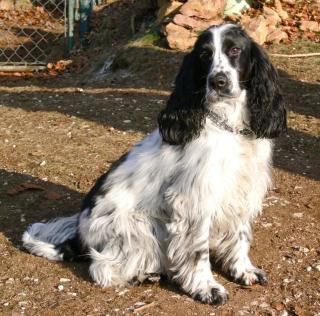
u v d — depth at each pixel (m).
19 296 5.08
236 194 4.97
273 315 4.86
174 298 5.04
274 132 5.09
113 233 5.17
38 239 5.73
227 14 12.48
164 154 5.00
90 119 9.23
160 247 5.18
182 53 11.73
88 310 4.88
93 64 12.97
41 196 6.91
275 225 6.30
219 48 4.80
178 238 4.99
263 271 5.36
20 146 8.25
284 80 10.54
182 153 4.91
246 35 4.94
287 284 5.29
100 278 5.18
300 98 9.95
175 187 4.91
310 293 5.16
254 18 12.34
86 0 14.35
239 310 4.91
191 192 4.84
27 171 7.54
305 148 8.41
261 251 5.82
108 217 5.18
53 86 12.00
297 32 12.65
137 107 9.71
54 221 5.95
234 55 4.80
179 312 4.85
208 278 5.05
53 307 4.93
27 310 4.90
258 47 5.00
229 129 4.88
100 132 8.76
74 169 7.60
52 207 6.68
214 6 12.23
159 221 5.13
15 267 5.48
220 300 4.95
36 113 9.53
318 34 12.61
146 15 14.04
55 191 7.05
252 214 5.27
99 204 5.27
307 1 14.09
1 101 10.20
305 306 4.99
